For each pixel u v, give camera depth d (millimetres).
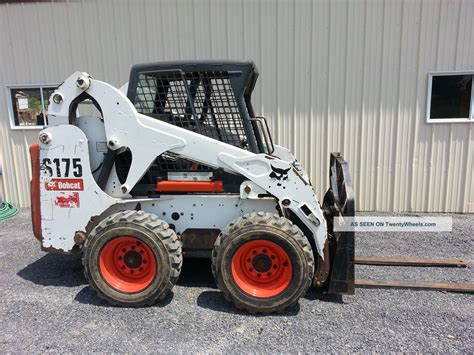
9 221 5824
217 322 2889
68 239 3363
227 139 3287
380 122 5852
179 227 3385
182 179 3350
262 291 3025
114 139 3197
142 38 5945
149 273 3139
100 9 5930
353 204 3012
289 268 2969
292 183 3105
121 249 3146
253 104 5934
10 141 6496
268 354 2496
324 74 5781
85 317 2963
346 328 2795
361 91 5785
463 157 5852
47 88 6285
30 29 6094
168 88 3266
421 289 3396
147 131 3184
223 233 3033
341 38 5672
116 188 3402
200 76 3227
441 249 4449
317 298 3260
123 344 2611
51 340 2658
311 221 3104
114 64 6070
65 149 3260
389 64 5691
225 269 2992
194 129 3293
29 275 3775
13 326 2840
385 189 6043
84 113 6012
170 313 3018
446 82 5711
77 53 6102
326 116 5891
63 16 6008
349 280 3076
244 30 5766
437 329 2766
